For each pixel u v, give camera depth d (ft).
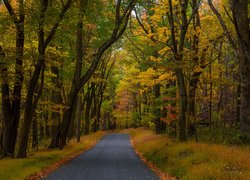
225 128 108.37
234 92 145.28
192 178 45.55
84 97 205.87
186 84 85.05
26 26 71.61
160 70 93.86
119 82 267.59
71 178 52.95
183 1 81.71
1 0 69.92
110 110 317.01
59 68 115.96
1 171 53.11
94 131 249.75
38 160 71.10
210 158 52.44
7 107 75.51
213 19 91.15
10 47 70.85
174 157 65.05
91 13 80.48
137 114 253.85
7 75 70.74
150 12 104.47
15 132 76.38
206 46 85.25
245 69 66.74
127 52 168.25
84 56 128.57
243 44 64.39
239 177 38.63
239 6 64.64
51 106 101.96
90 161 80.02
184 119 83.15
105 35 106.73
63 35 82.28
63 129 103.50
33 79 73.46
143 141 130.31
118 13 93.76
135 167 68.03
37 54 72.33
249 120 66.49
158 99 110.32
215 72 88.43
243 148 59.00
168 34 94.17
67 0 77.56
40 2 67.67
